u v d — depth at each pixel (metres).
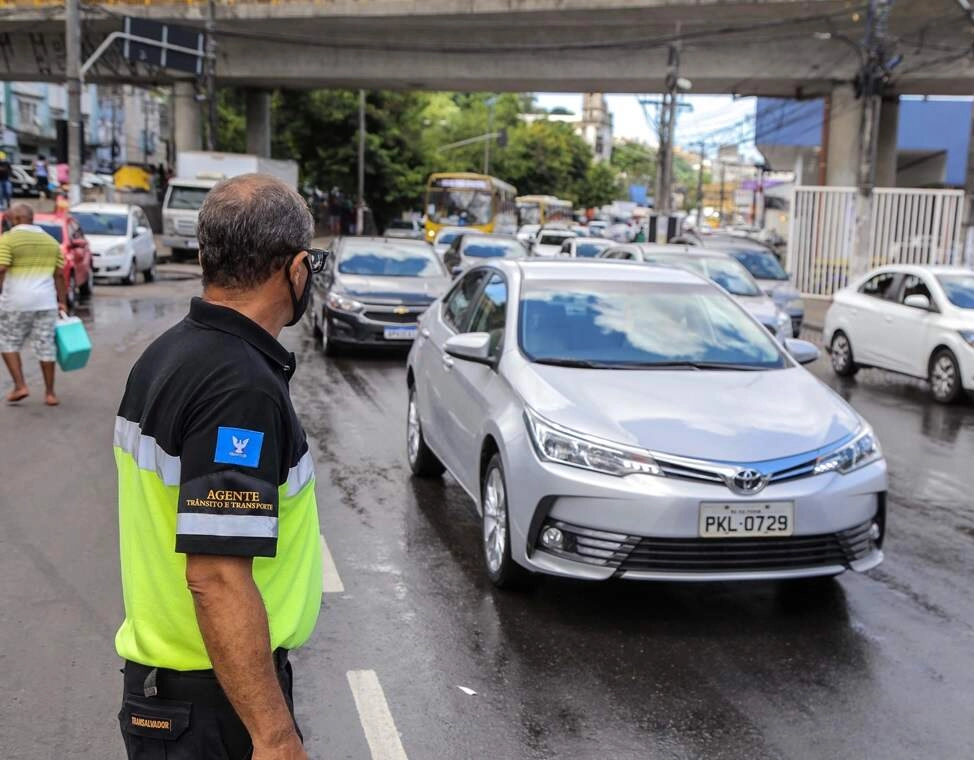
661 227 29.44
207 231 1.99
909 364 12.38
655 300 6.27
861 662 4.43
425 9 32.16
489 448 5.47
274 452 1.90
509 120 93.75
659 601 5.10
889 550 6.06
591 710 3.93
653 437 4.71
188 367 1.90
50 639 4.47
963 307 11.94
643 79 33.91
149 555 1.94
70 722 3.76
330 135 54.31
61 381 10.83
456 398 6.18
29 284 9.30
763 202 66.88
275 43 36.78
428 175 60.19
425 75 35.91
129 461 1.98
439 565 5.56
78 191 26.80
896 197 26.05
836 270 26.81
